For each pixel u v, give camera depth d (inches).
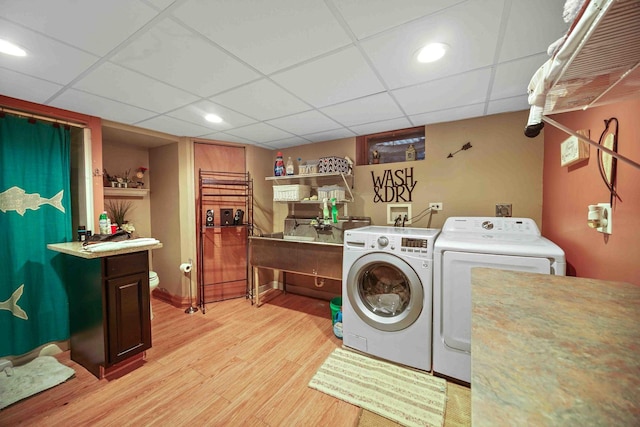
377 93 73.0
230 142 129.6
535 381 15.7
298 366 75.0
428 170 103.2
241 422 55.9
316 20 43.8
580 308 26.1
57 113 82.1
